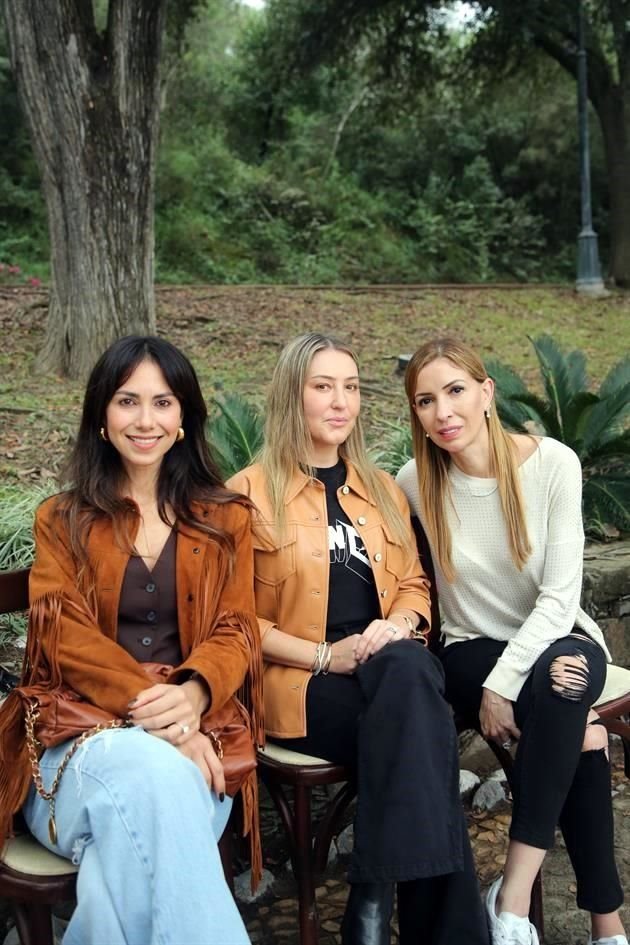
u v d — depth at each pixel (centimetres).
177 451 240
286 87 2348
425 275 2003
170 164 1966
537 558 261
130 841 182
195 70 2425
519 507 259
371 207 2109
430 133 2388
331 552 251
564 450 264
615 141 1750
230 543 234
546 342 453
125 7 755
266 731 242
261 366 908
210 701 214
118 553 226
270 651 242
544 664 236
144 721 204
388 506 260
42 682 218
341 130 2394
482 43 1980
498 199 2283
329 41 1997
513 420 427
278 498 248
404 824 203
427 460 268
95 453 234
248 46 2452
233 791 213
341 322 1165
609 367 991
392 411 703
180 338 1009
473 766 337
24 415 668
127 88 775
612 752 357
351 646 237
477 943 209
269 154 2388
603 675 238
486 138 2405
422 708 213
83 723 204
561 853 292
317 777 229
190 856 182
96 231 797
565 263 2234
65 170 788
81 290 804
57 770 200
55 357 818
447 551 268
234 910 182
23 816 212
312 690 236
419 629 260
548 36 1739
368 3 1902
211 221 1900
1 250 1688
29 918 198
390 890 208
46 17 747
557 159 2362
